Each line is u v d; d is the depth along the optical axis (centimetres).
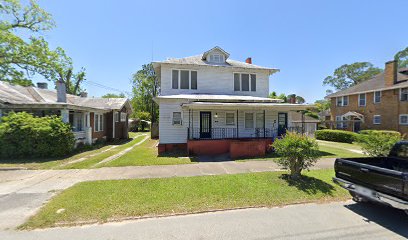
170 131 1440
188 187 627
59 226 404
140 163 988
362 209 491
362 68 5050
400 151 582
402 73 2409
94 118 1828
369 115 2481
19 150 1091
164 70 1579
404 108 2125
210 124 1510
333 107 3036
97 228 397
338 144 1889
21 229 391
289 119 1638
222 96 1536
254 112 1581
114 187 627
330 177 732
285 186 638
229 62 1798
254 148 1197
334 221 429
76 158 1116
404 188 378
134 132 3497
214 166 931
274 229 396
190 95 1527
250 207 501
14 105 1282
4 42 1655
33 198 545
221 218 443
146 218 440
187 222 424
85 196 550
